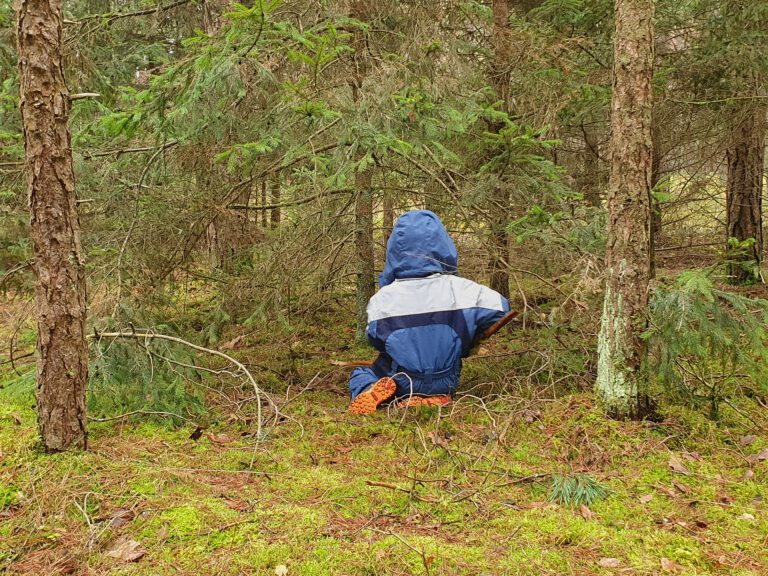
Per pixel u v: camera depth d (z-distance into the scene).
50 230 2.88
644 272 3.40
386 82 4.38
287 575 2.13
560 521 2.55
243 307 5.62
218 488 2.85
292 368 5.45
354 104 4.40
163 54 8.16
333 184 4.36
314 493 2.83
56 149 2.81
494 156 5.28
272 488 2.88
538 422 3.64
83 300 3.08
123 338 4.03
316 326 6.82
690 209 9.73
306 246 5.39
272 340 6.19
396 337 3.92
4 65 4.97
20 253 4.97
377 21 5.22
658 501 2.75
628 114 3.29
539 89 5.53
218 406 4.27
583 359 4.46
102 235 4.91
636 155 3.31
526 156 4.78
